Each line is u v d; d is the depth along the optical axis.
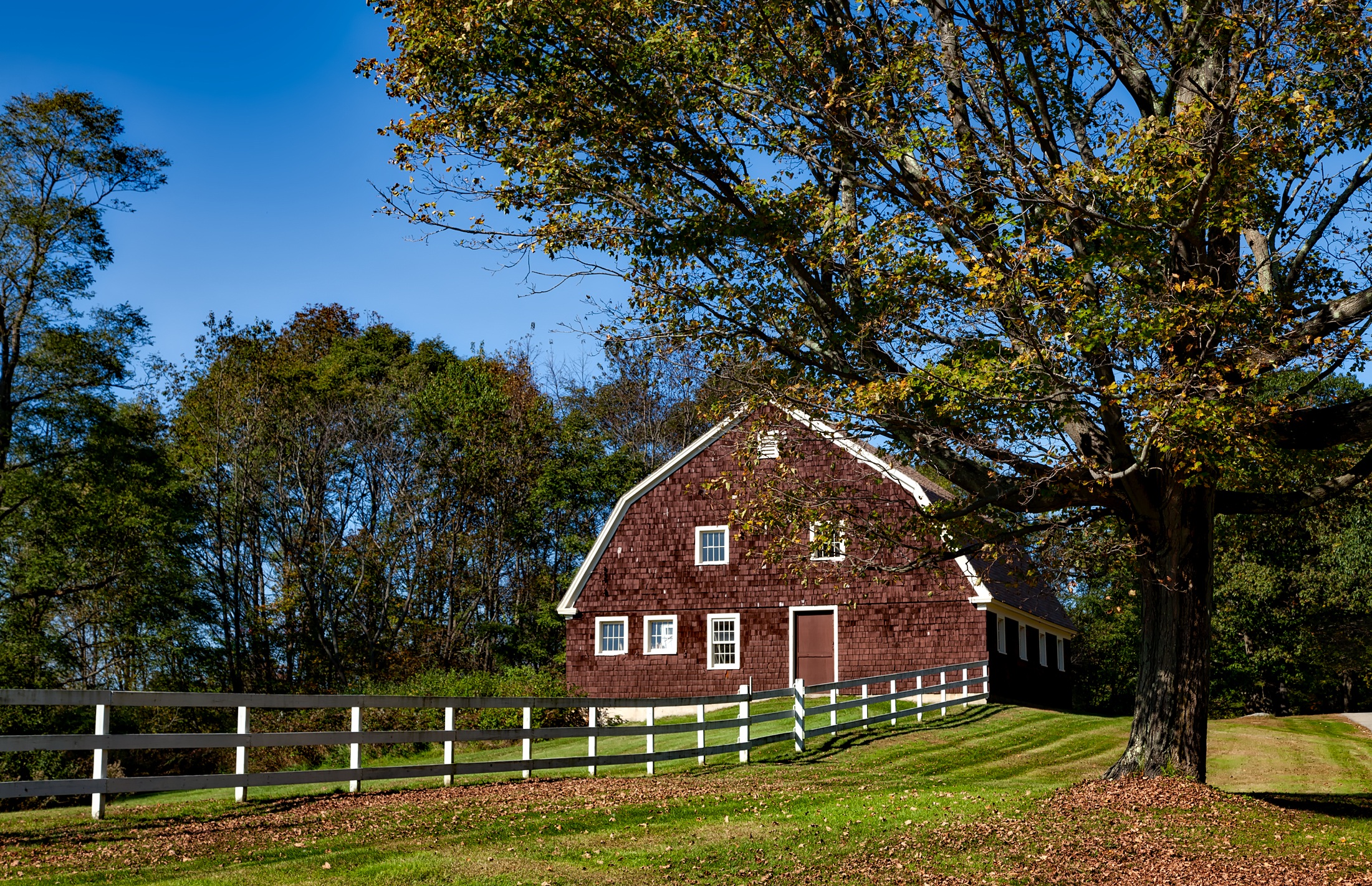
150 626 35.22
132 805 13.43
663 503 35.41
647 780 17.47
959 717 27.61
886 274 13.86
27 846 10.80
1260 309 13.03
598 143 14.20
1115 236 12.87
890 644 32.41
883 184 14.55
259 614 45.72
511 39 13.77
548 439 55.31
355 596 49.31
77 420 32.69
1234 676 48.84
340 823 12.59
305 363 55.88
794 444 16.06
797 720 22.50
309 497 50.69
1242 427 12.41
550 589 52.81
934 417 14.27
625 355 16.36
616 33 13.92
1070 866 11.69
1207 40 13.40
